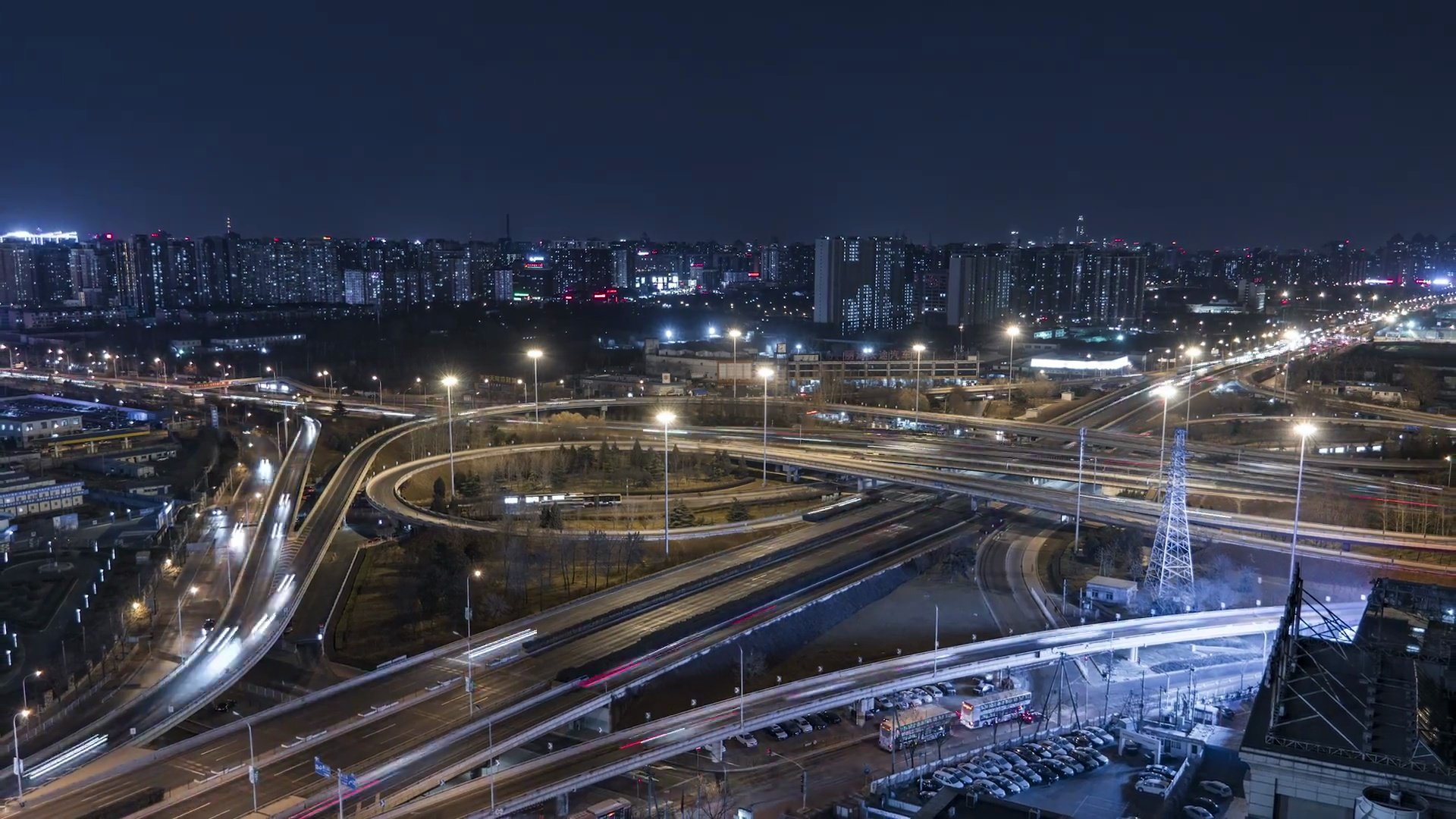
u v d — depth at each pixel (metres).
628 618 161.88
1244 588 180.75
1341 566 190.25
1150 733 129.00
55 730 131.50
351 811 103.88
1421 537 181.50
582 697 131.62
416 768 112.31
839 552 198.38
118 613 171.88
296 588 180.75
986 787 119.31
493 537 199.00
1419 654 75.56
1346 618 154.88
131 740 125.19
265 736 121.00
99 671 150.25
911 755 130.75
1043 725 139.50
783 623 166.25
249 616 169.12
